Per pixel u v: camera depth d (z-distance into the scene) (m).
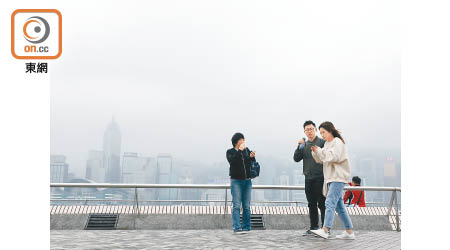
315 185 5.91
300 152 6.17
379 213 7.91
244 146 6.54
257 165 6.60
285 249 4.34
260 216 7.71
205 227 7.49
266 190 7.99
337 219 7.78
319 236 5.64
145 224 7.44
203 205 7.75
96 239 5.45
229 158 6.52
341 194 5.53
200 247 4.54
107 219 7.45
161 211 7.63
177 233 6.47
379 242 5.09
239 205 6.47
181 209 7.67
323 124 5.63
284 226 7.60
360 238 5.65
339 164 5.48
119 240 5.33
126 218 7.49
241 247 4.55
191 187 7.72
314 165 5.94
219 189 7.79
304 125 6.13
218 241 5.18
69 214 7.44
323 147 5.93
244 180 6.58
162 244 4.86
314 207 5.98
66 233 6.44
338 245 4.73
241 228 6.85
